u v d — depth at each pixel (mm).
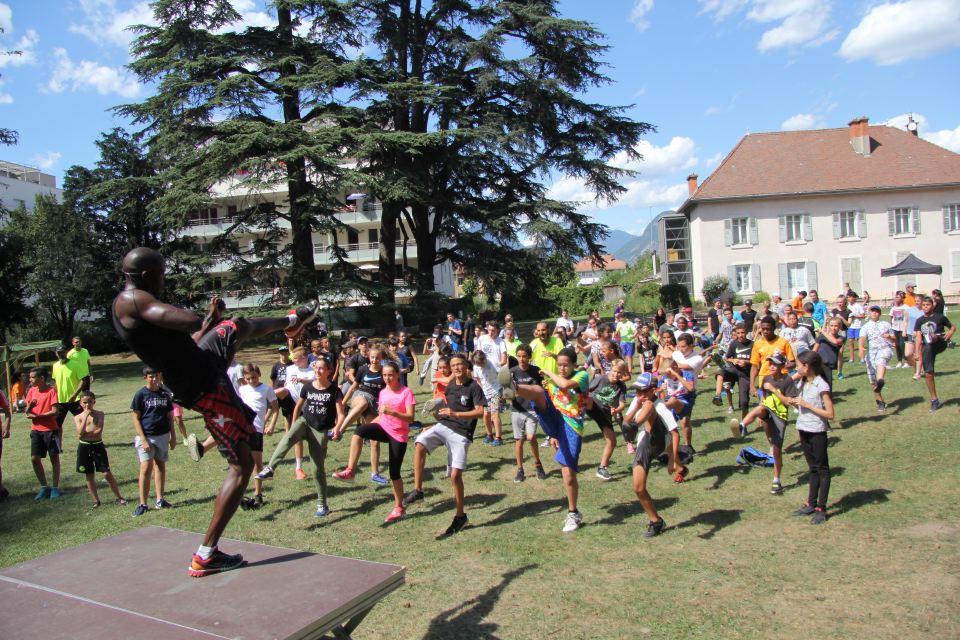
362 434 7328
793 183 39062
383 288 28250
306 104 26469
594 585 5414
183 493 8742
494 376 10609
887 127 41125
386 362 7410
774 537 6172
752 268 39125
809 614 4742
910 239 38344
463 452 6930
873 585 5098
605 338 11234
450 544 6492
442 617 5027
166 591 3139
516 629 4781
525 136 28812
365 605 3156
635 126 31594
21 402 17047
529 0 29031
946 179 37812
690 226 42781
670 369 8406
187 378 2936
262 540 6773
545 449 10156
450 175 30719
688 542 6191
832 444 9109
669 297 40062
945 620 4527
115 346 38906
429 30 29969
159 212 26000
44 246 37719
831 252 38844
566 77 30328
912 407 10758
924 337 10406
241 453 3215
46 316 40031
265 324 3295
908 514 6445
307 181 26688
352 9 26844
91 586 3199
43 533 7402
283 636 2684
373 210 49688
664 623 4742
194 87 24531
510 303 50219
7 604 3004
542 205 29484
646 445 6402
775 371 7352
